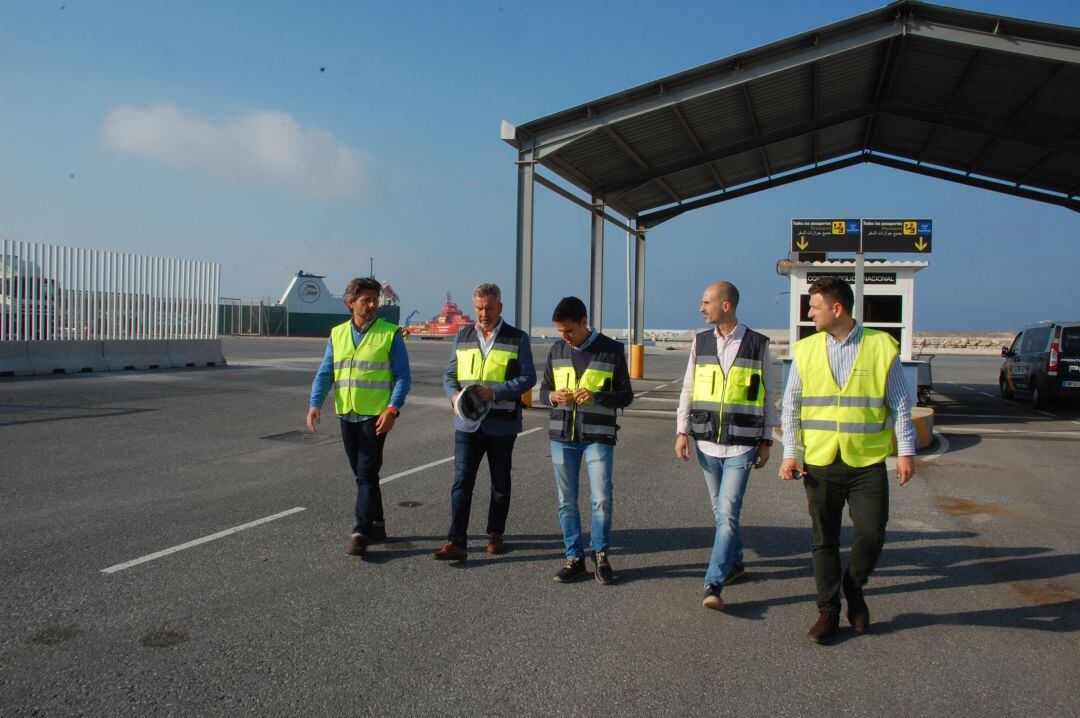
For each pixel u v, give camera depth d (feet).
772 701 10.75
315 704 10.36
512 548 17.78
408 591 14.80
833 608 12.91
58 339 55.57
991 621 13.89
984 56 41.88
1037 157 54.13
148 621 12.96
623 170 57.47
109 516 19.35
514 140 46.73
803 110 51.96
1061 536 19.67
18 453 26.81
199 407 40.37
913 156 61.72
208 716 9.97
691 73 43.34
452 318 217.97
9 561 15.75
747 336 14.75
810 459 13.21
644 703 10.61
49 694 10.40
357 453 17.71
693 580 15.87
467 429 16.17
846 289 13.15
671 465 28.78
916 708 10.62
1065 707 10.71
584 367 15.67
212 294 69.56
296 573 15.62
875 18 40.47
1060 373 48.78
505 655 12.05
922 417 34.50
